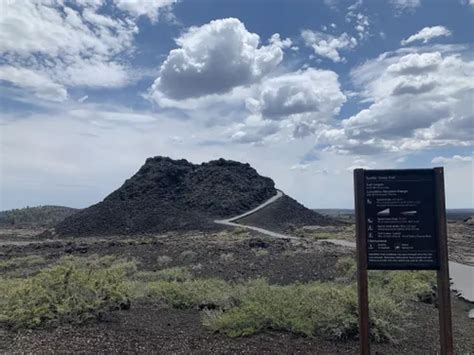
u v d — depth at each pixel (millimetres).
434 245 6344
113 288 9523
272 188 100688
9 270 22828
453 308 11078
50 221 121938
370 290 10320
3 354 6746
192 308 10078
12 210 136625
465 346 7668
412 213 6367
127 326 8398
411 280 11781
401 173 6395
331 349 7316
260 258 22984
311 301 8836
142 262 24516
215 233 56312
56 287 8953
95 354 6805
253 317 8250
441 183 6332
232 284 13938
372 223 6414
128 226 68625
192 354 6938
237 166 103562
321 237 42531
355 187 6461
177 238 48625
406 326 8391
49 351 6898
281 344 7477
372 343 7652
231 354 6969
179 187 94438
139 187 93750
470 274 16016
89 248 35031
